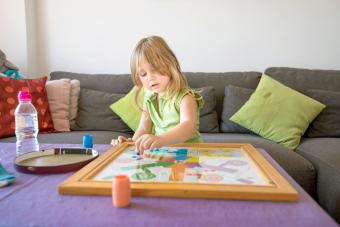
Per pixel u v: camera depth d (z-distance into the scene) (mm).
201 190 589
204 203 567
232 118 2066
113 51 2623
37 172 753
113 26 2598
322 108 2023
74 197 603
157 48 1208
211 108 2189
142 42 1241
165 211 534
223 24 2529
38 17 2637
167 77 1232
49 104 2143
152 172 715
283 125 1926
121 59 2625
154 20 2564
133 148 987
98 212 534
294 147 1855
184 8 2537
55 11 2619
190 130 1090
